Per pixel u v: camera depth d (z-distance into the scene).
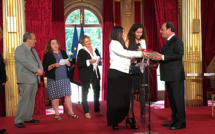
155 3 6.62
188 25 6.32
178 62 3.80
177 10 6.59
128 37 3.81
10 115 5.59
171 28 3.87
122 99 3.68
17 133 3.88
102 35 9.02
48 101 8.77
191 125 4.14
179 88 3.81
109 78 3.69
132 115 3.87
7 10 5.58
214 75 5.30
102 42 9.00
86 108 4.93
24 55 4.26
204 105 6.65
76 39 8.59
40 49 5.89
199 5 6.36
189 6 6.31
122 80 3.65
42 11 5.91
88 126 4.22
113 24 8.95
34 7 5.88
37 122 4.66
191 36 6.33
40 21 5.90
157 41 9.09
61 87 4.80
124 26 9.07
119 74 3.64
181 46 3.77
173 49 3.80
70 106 5.05
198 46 6.36
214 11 7.79
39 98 5.80
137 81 3.89
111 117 3.69
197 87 6.35
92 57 4.96
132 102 3.85
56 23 8.73
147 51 3.27
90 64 4.87
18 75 4.26
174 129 3.83
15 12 5.61
